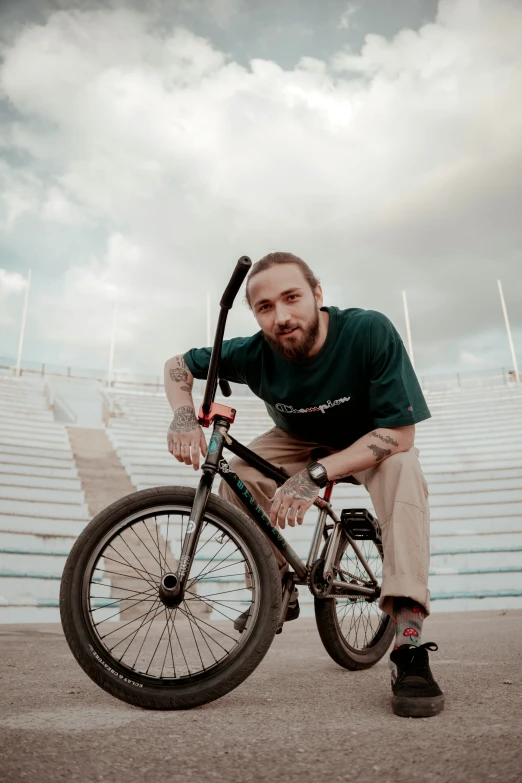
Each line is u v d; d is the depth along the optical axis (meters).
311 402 1.76
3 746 1.05
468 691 1.54
